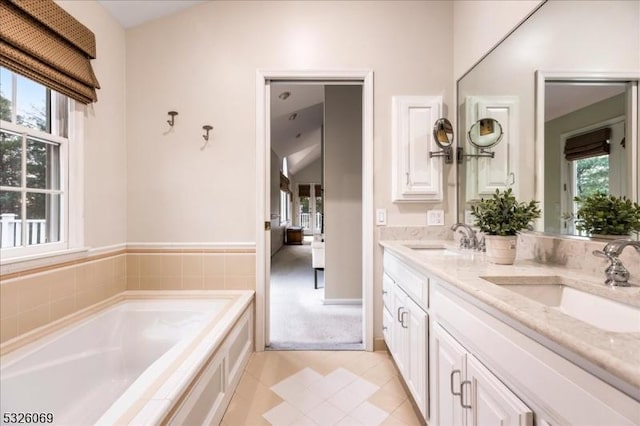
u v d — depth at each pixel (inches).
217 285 84.4
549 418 24.4
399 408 59.9
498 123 65.5
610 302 33.8
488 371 33.3
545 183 52.3
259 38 84.0
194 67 84.0
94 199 72.6
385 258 81.4
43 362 52.2
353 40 84.3
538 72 53.9
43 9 55.5
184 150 84.2
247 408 59.7
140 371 70.9
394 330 70.7
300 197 455.8
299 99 159.6
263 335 84.2
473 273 42.4
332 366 75.5
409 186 81.9
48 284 59.1
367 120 84.3
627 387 18.2
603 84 41.6
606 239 40.6
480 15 72.2
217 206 84.5
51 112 63.7
